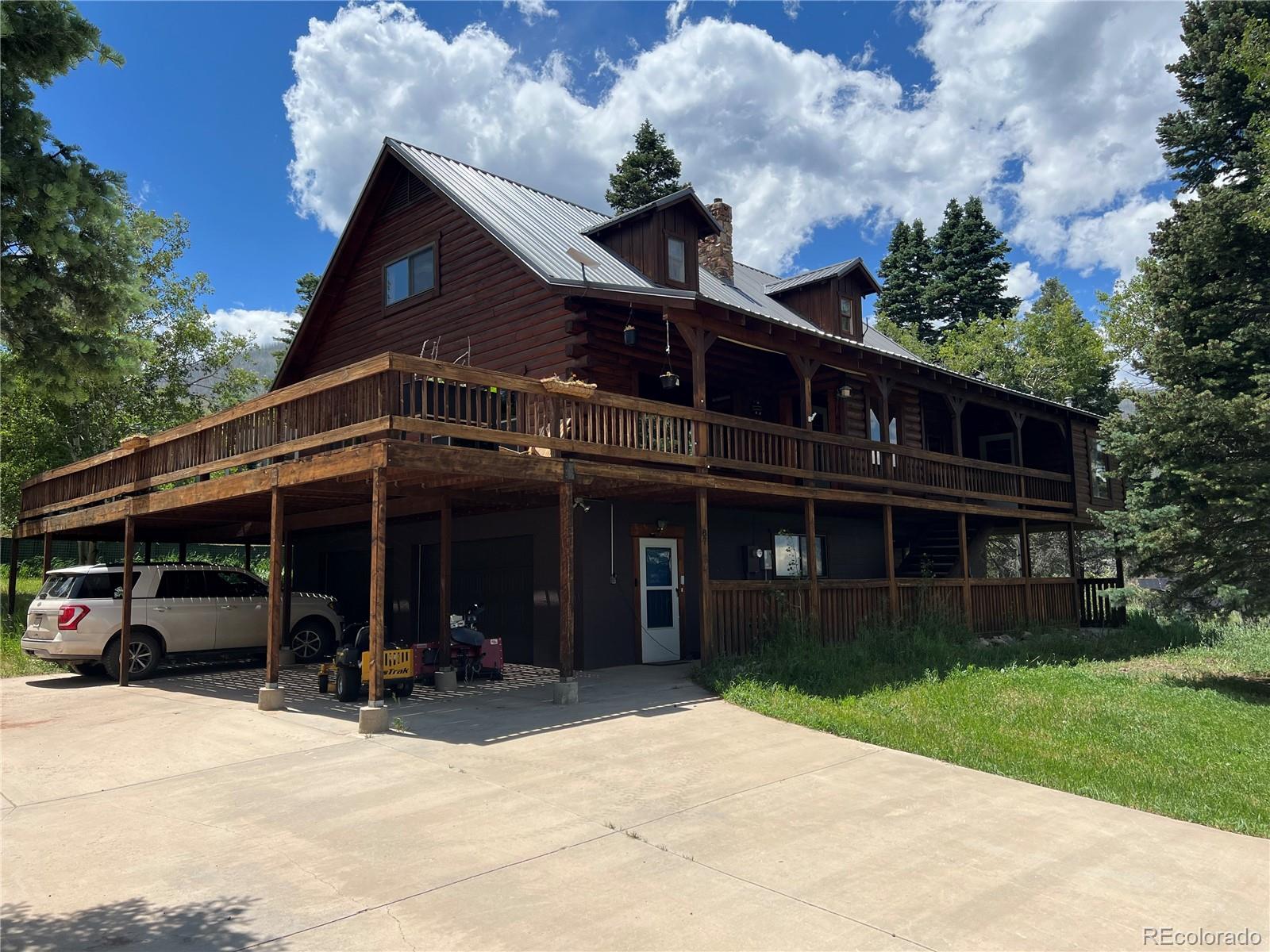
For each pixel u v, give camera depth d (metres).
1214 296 15.94
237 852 5.12
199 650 13.55
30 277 5.61
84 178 5.77
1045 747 8.22
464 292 15.93
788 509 17.02
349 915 4.25
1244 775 7.45
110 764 7.31
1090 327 43.78
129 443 12.74
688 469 15.16
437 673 11.17
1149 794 6.66
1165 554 14.10
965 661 13.65
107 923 4.15
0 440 20.42
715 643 12.27
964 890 4.65
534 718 9.00
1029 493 19.83
